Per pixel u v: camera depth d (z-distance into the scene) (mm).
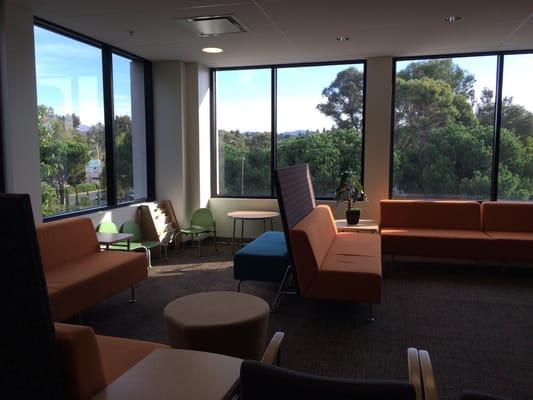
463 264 5574
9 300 1431
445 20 4363
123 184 5891
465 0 3791
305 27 4594
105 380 1638
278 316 3873
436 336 3420
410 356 1689
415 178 6121
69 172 4891
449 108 5938
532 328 3564
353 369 2920
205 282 4828
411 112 6055
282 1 3809
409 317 3814
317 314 3918
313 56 5961
